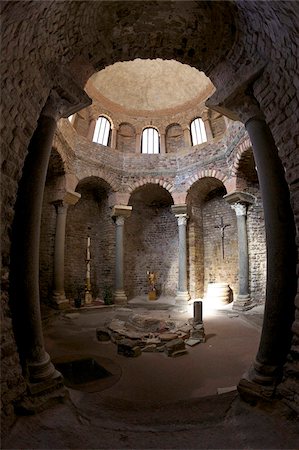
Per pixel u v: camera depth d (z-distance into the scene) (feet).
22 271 9.76
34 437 6.79
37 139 10.84
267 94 9.94
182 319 24.66
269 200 10.07
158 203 41.78
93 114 35.70
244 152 26.76
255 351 16.37
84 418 8.34
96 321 25.30
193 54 12.26
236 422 7.75
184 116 38.32
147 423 8.22
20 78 8.54
